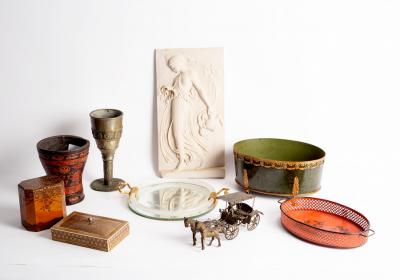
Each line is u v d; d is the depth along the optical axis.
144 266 1.28
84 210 1.58
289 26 1.74
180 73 1.77
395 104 1.81
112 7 1.71
